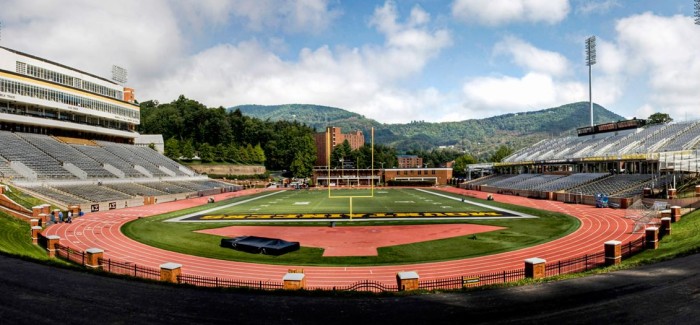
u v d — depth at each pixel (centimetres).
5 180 5056
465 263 2631
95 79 8581
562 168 9456
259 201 7256
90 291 1470
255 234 3781
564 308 1290
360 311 1306
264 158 16075
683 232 2788
